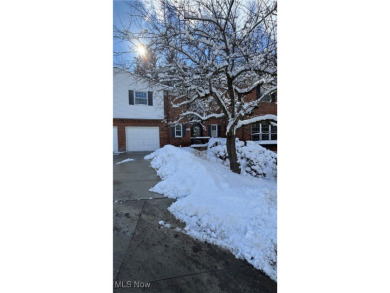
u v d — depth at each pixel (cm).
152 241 194
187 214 246
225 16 337
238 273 161
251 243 193
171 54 369
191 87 399
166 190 325
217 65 362
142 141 949
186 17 311
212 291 146
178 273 159
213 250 185
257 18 320
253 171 639
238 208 253
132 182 380
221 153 754
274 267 169
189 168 404
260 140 969
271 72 354
